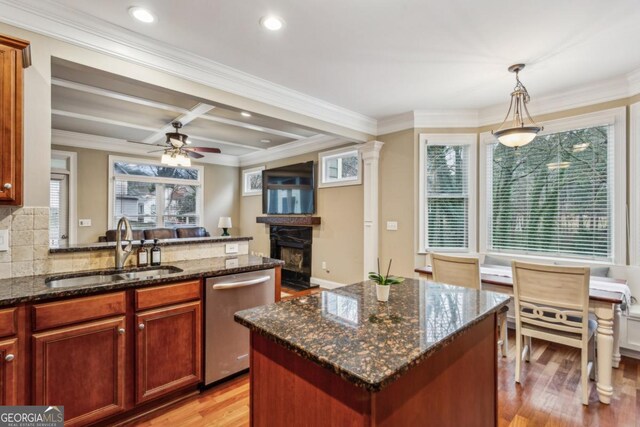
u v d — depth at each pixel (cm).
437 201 411
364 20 217
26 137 194
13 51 172
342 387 95
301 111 358
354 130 421
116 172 611
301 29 228
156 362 198
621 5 200
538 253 356
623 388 233
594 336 254
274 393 120
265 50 257
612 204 309
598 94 316
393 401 96
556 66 282
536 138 358
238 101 302
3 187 169
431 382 113
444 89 334
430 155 413
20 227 193
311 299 162
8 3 190
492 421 155
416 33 233
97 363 177
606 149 314
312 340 109
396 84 323
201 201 721
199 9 206
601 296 217
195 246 268
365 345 105
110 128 508
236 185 777
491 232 390
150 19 216
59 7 202
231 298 234
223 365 231
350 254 493
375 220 443
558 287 222
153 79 250
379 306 150
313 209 549
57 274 201
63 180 553
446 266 277
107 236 524
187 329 212
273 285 260
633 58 267
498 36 236
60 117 438
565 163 339
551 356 286
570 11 207
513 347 308
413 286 193
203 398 219
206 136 546
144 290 193
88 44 218
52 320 162
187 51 259
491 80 312
